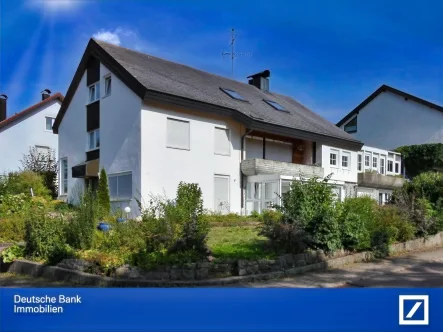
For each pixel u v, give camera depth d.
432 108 33.19
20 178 23.23
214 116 20.78
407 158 33.88
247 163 21.86
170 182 18.70
